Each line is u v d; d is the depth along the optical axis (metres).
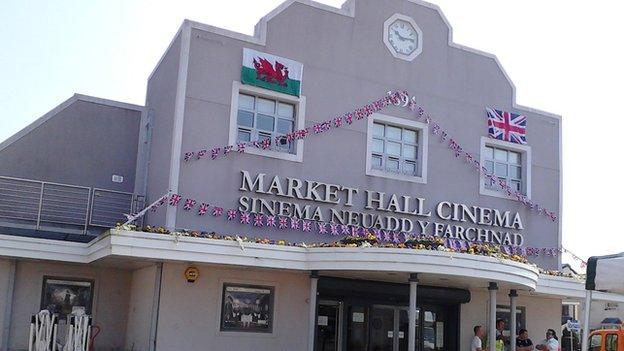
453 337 17.61
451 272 14.01
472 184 18.78
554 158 20.50
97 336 15.84
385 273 14.59
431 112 18.45
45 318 13.47
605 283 9.44
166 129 15.85
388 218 17.25
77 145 16.95
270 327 15.05
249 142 15.89
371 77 17.69
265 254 13.91
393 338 16.77
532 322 19.12
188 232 13.80
